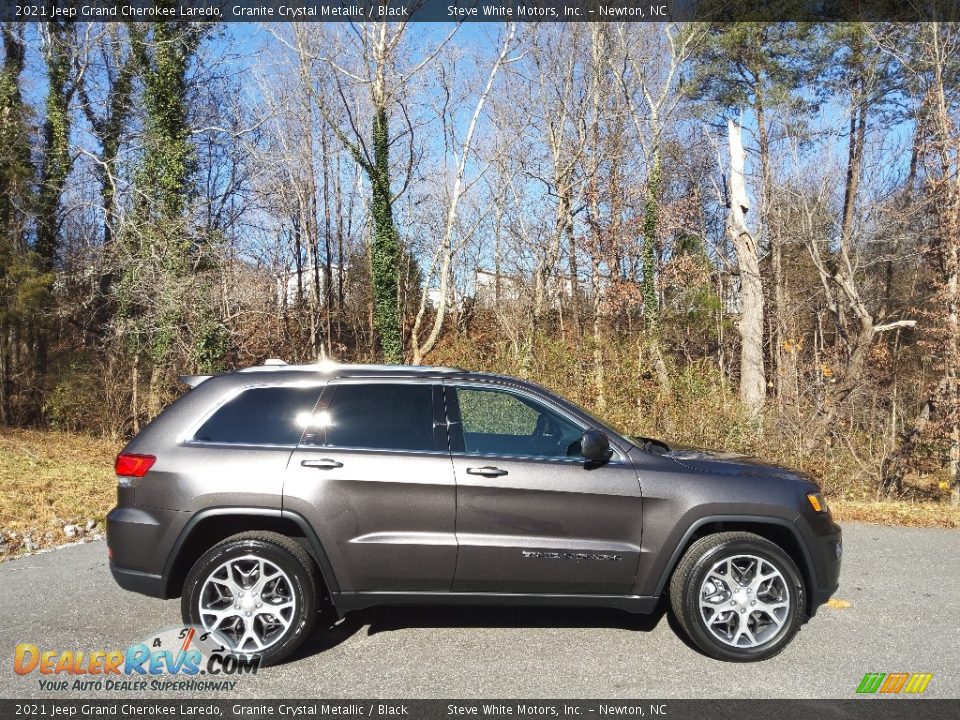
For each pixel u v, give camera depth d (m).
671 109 27.83
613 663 4.17
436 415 4.41
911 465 17.84
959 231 17.70
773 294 29.91
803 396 15.91
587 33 29.36
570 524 4.26
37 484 9.88
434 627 4.70
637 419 12.02
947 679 4.00
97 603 5.13
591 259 28.92
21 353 20.39
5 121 20.66
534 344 15.74
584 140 29.75
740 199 25.47
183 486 4.14
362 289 38.53
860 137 28.05
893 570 6.31
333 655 4.25
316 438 4.30
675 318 28.47
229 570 4.11
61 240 23.38
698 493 4.31
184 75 20.69
